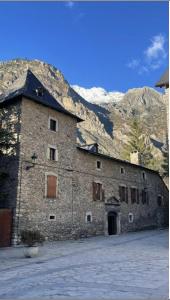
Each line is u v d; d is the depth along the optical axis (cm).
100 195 2297
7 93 1948
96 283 710
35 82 2059
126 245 1636
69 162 2048
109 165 2467
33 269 948
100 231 2236
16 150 1722
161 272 832
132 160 3288
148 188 2978
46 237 1780
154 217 3011
